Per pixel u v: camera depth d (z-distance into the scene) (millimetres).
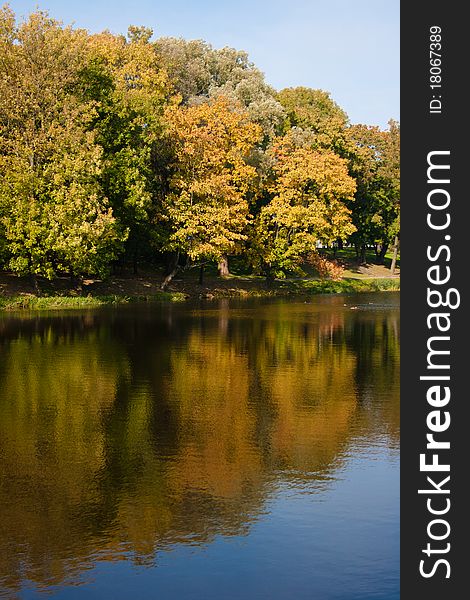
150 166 51812
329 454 13016
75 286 48219
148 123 47844
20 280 47031
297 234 61000
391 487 11297
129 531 9641
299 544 9305
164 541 9359
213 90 62156
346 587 8250
